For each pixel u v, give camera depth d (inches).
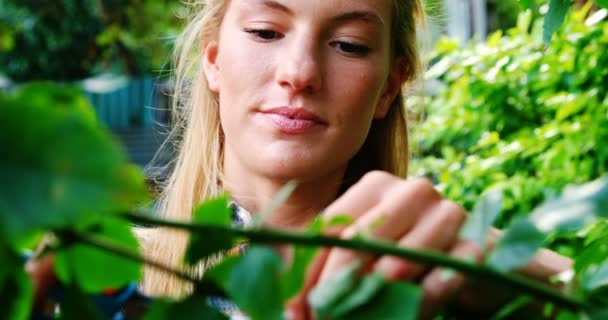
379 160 38.5
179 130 47.4
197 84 40.3
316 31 30.5
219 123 39.2
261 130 31.0
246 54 31.3
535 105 60.9
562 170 53.1
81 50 237.6
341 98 30.9
